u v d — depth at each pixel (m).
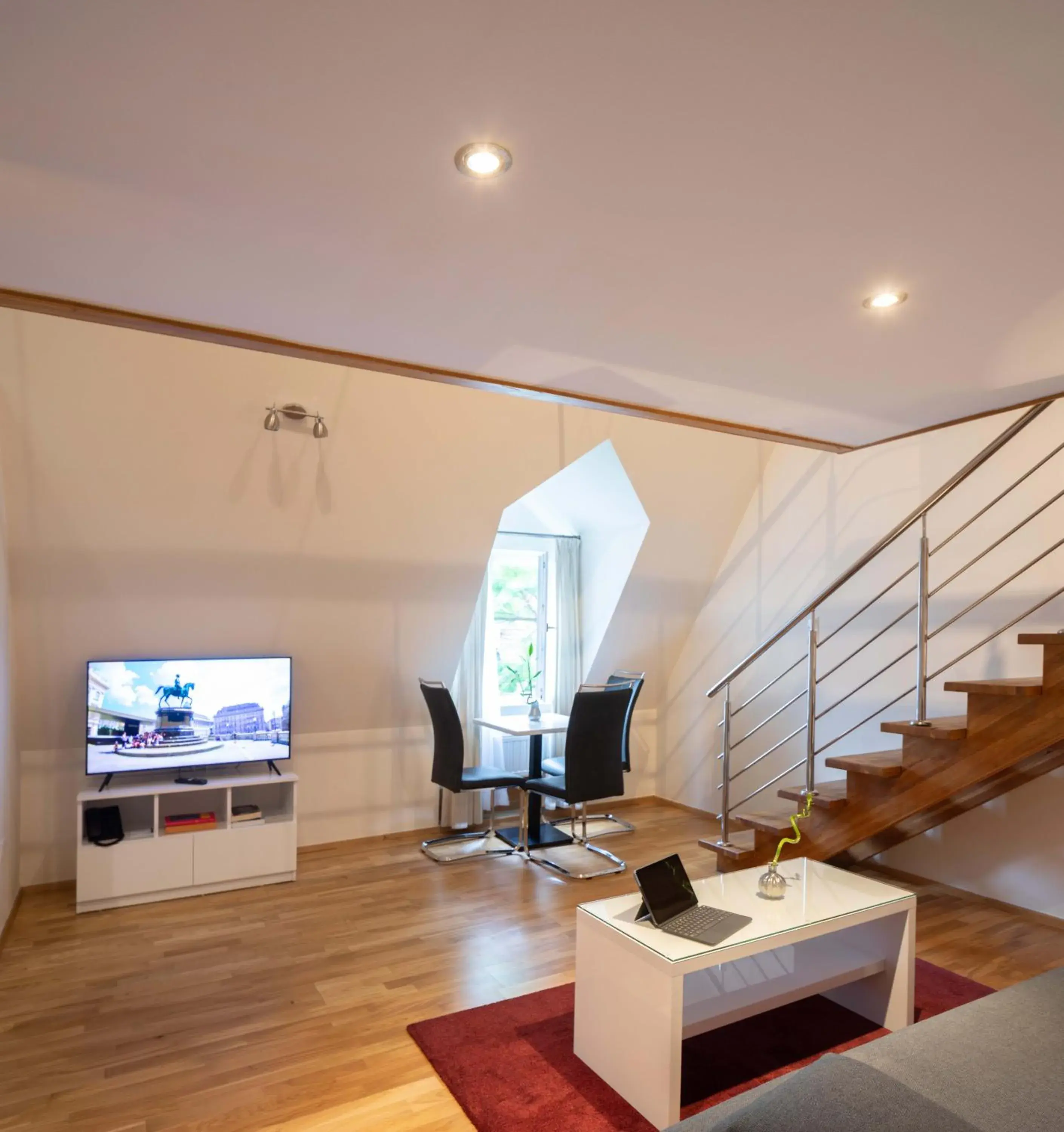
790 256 1.99
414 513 4.61
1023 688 3.06
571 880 4.55
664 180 1.65
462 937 3.73
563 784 5.01
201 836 4.30
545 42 1.26
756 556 5.73
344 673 5.05
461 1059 2.67
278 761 4.99
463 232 1.88
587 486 5.54
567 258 2.01
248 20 1.21
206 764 4.47
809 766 4.04
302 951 3.57
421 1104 2.46
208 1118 2.38
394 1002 3.10
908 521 3.67
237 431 3.90
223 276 2.13
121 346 3.48
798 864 3.22
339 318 2.43
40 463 3.67
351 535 4.55
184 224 1.86
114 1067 2.65
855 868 4.75
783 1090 1.50
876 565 4.84
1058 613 3.91
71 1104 2.45
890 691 4.72
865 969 2.84
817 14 1.19
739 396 3.19
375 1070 2.64
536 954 3.54
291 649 4.82
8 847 3.87
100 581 4.12
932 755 3.45
